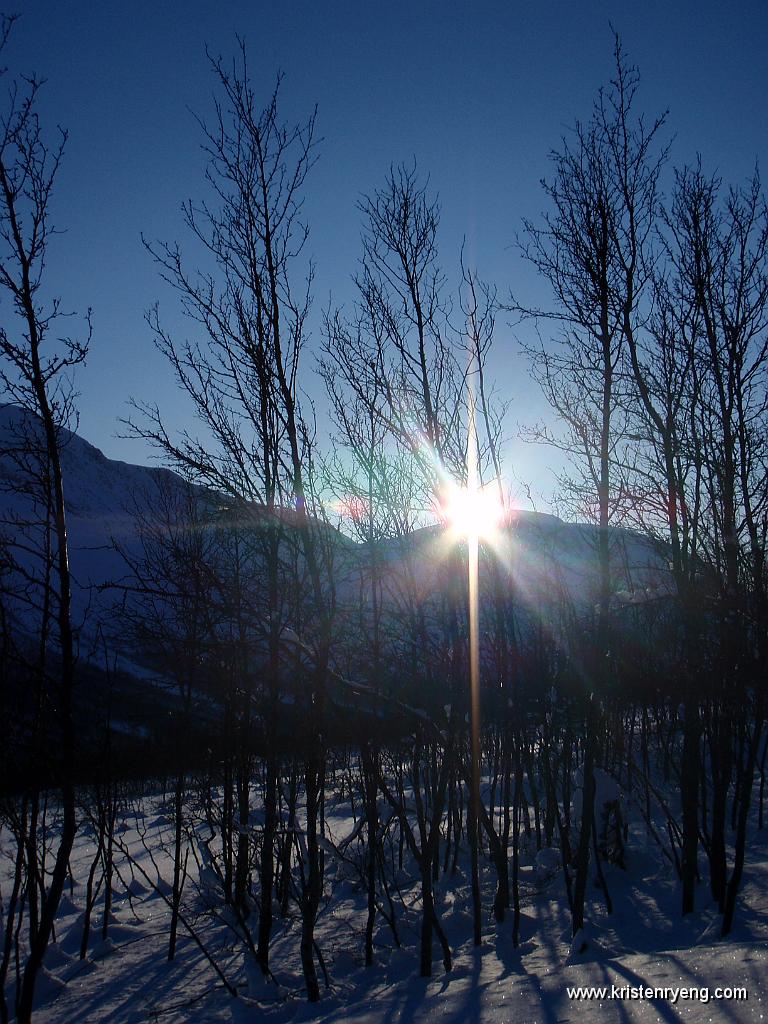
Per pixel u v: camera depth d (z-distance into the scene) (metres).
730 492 8.15
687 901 8.16
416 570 8.04
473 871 8.02
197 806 10.14
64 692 6.68
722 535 8.27
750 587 8.03
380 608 7.73
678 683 9.48
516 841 8.88
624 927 7.99
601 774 10.30
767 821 12.57
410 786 14.10
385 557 7.89
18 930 7.02
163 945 9.91
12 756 6.91
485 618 8.57
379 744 7.98
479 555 8.45
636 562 9.70
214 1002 7.62
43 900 6.85
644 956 6.07
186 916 10.82
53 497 6.95
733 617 8.02
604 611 8.23
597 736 9.02
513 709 8.63
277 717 7.42
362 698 7.79
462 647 8.02
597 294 8.19
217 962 8.88
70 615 6.93
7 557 6.70
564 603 8.70
